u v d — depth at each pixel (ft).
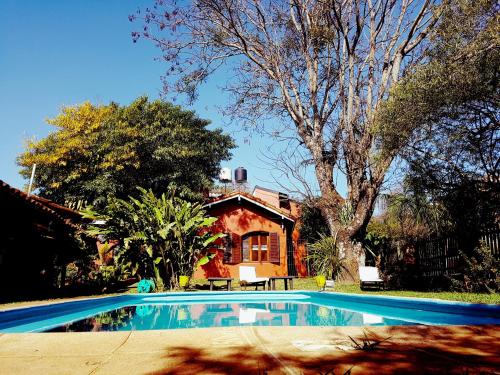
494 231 28.73
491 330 11.77
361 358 8.25
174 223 44.37
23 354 9.20
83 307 27.20
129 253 45.52
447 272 35.86
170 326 20.43
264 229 65.62
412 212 42.96
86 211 47.21
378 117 32.42
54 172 81.00
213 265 62.95
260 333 11.71
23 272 37.81
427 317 21.03
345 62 50.72
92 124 81.71
